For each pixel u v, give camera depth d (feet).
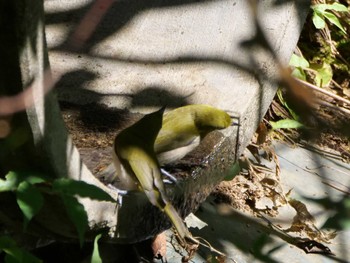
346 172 31.81
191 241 25.25
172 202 22.30
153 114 22.45
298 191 30.04
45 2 28.14
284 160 31.63
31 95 17.08
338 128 12.10
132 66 26.94
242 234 27.09
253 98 26.35
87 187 17.93
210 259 25.07
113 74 26.53
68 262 23.49
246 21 28.22
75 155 19.20
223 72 27.09
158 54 27.43
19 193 17.56
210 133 24.38
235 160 25.81
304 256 26.94
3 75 16.81
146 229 21.88
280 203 29.25
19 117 17.44
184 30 28.14
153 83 26.50
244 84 26.76
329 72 35.86
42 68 17.13
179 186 22.34
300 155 32.14
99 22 27.84
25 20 16.10
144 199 21.26
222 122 23.08
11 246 18.69
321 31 36.91
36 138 17.81
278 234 27.73
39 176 18.29
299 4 29.09
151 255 24.82
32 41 16.58
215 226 27.04
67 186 17.85
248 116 26.30
